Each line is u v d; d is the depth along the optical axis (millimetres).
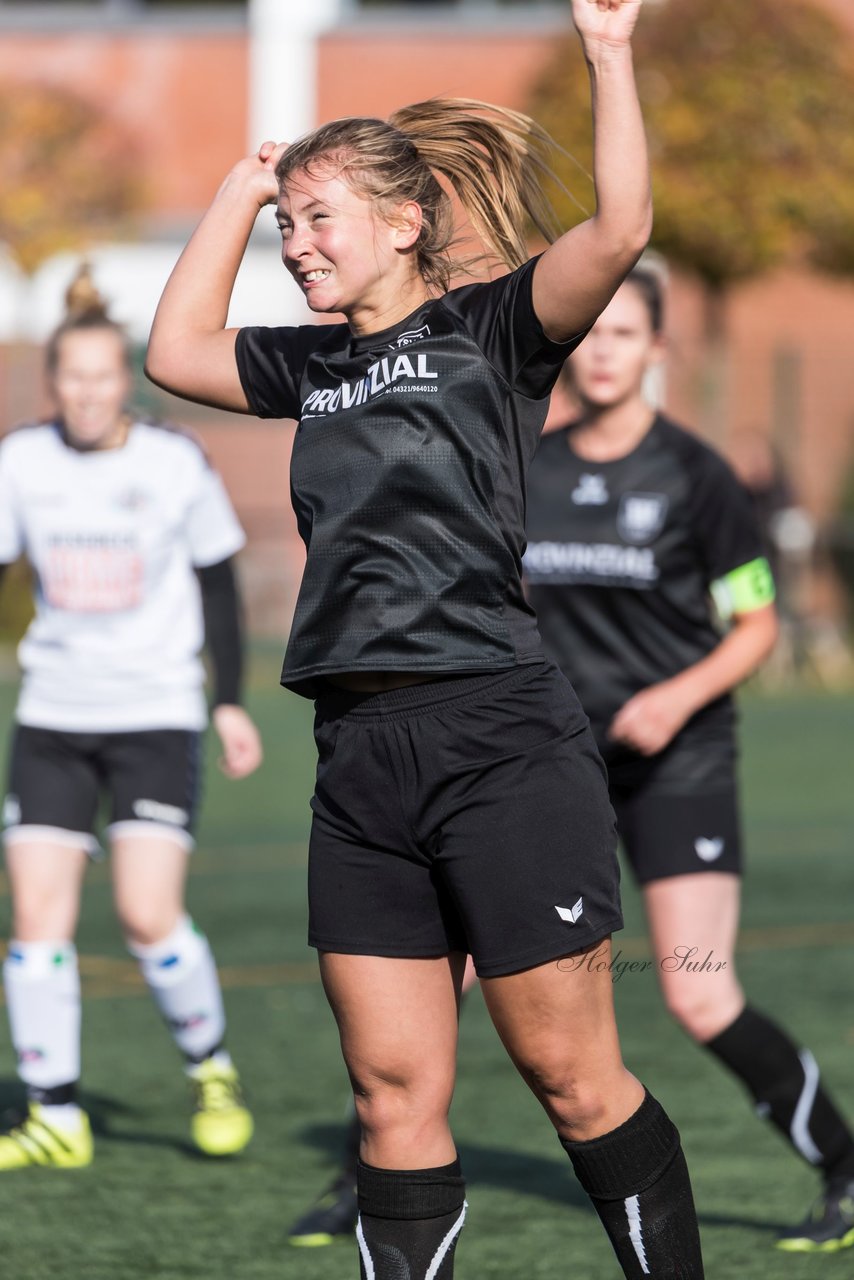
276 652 58719
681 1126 15367
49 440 15133
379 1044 8688
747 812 33219
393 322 8844
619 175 8172
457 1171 8844
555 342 8477
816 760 39406
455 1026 8906
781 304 68750
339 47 69562
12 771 14969
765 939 23234
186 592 15188
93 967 21781
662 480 13242
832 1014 19328
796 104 53625
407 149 8891
